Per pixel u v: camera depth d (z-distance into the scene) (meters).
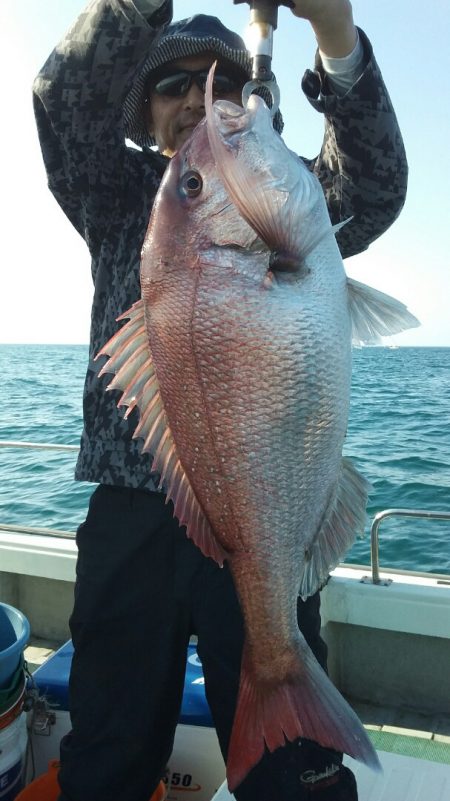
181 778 1.17
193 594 0.88
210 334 0.71
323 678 0.74
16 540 1.77
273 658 0.75
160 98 0.96
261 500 0.72
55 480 4.77
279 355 0.70
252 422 0.71
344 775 0.87
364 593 1.46
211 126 0.67
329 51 0.81
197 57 0.94
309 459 0.72
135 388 0.74
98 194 0.94
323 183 0.96
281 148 0.71
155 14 0.80
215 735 1.17
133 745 0.90
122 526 0.91
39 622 1.78
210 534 0.75
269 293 0.70
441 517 1.40
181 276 0.72
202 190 0.71
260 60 0.73
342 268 0.74
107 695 0.92
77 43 0.82
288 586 0.74
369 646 1.51
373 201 0.92
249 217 0.68
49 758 1.22
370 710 1.47
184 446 0.74
